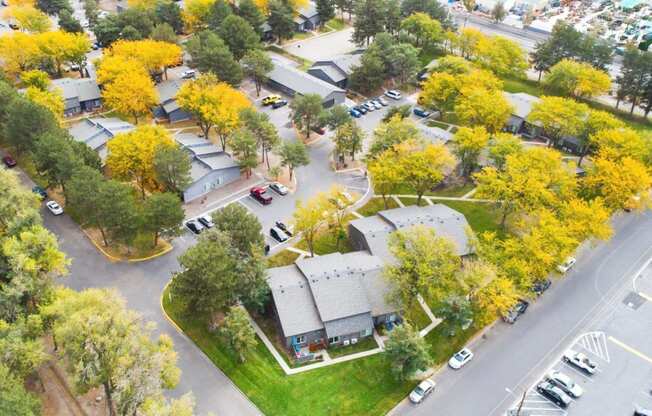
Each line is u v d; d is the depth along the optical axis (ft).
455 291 273.54
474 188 387.75
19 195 296.10
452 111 480.64
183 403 204.64
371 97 514.27
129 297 288.92
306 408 238.68
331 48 610.24
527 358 265.95
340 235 330.95
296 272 287.69
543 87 526.16
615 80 500.33
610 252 333.62
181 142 403.13
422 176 337.72
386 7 602.85
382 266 287.48
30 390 238.48
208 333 270.46
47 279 260.01
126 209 299.58
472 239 292.81
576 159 421.18
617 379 255.70
